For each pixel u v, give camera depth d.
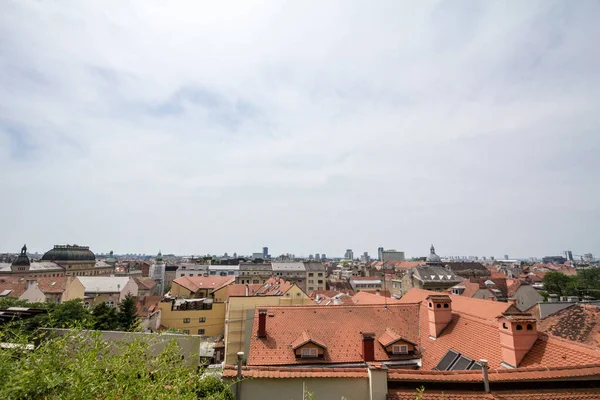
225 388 11.61
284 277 115.12
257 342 22.34
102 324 43.06
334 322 24.22
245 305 42.00
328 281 116.44
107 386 7.56
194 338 14.64
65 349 8.51
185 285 93.50
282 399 13.32
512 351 15.99
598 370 12.90
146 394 7.30
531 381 12.92
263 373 13.66
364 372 14.02
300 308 25.38
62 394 6.63
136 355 8.94
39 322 12.57
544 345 15.69
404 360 21.12
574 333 22.61
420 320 24.80
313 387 13.51
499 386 13.03
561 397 12.30
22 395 6.54
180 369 9.36
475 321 20.47
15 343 8.67
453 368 18.22
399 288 92.12
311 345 21.47
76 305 44.12
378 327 23.94
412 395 12.82
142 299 71.94
